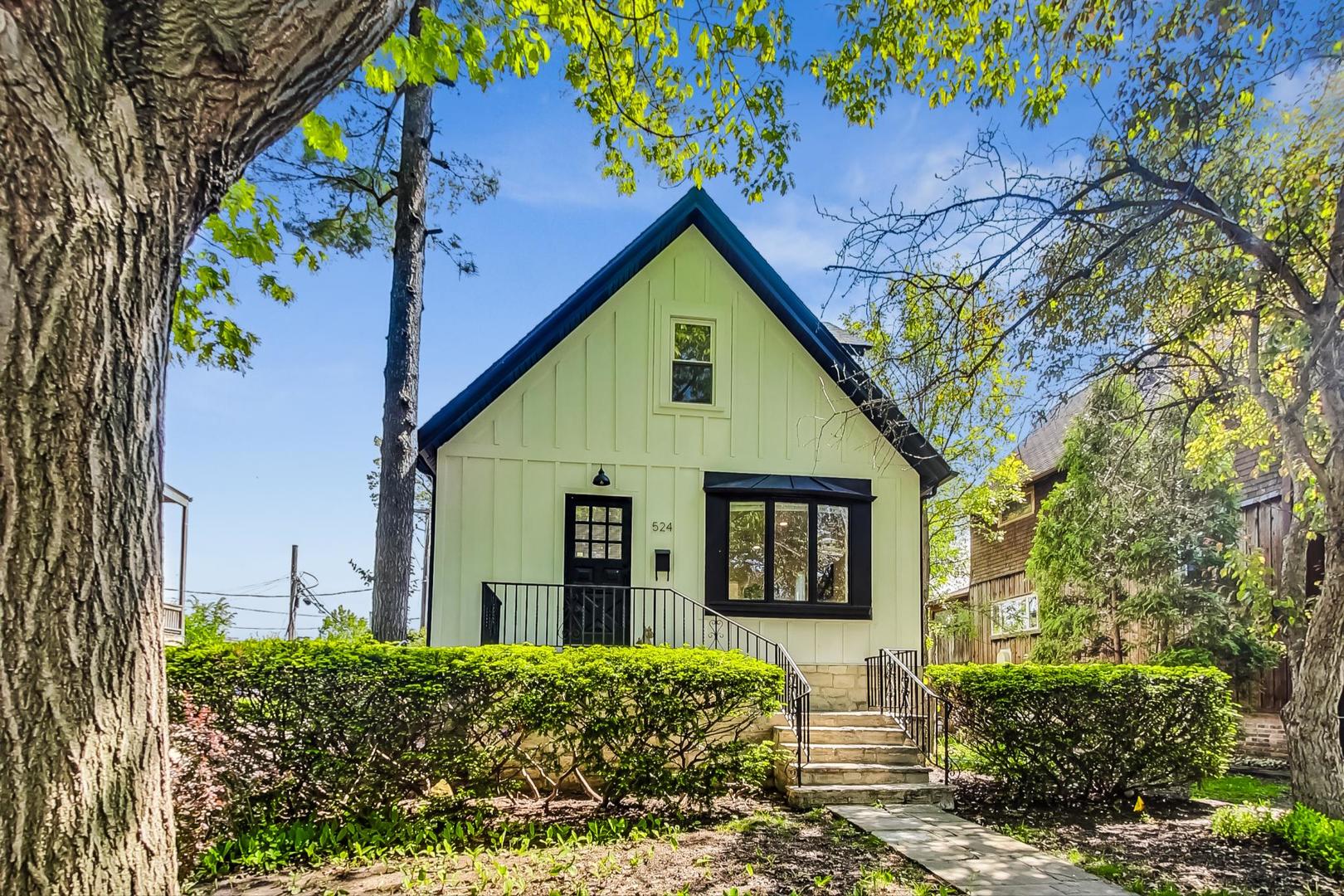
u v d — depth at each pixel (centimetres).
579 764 761
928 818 763
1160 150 686
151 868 217
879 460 1206
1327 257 716
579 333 1159
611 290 1148
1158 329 763
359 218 1118
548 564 1099
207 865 577
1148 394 824
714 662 787
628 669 753
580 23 669
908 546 1201
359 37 245
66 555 200
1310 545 1202
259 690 661
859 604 1162
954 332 725
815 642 1151
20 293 192
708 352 1197
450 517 1086
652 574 1125
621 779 739
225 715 645
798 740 842
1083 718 839
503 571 1088
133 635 216
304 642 716
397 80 554
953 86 747
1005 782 860
